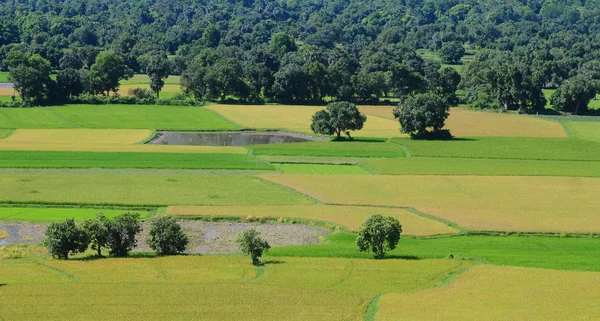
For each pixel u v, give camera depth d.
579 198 133.38
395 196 134.38
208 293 80.62
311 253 99.31
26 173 150.12
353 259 95.94
